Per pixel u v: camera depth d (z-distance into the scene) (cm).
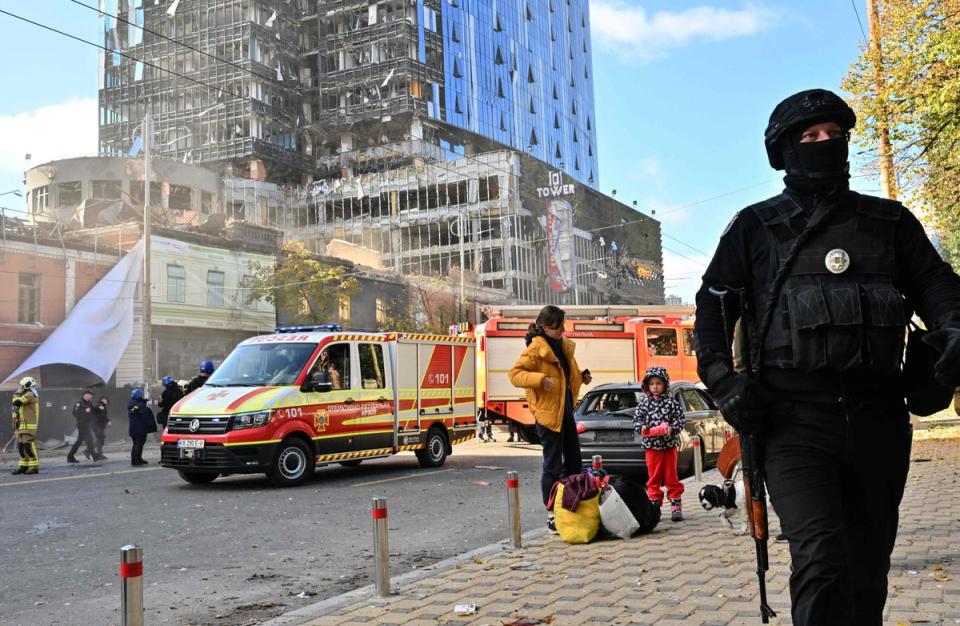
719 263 281
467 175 8012
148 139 2989
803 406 257
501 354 2202
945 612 465
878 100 1738
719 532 775
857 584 261
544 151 11112
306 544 816
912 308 266
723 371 265
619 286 9594
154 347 3934
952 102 1612
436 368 1575
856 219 262
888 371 252
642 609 504
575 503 745
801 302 255
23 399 1614
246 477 1412
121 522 941
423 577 625
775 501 264
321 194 8538
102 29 8975
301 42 9294
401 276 5759
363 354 1415
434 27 9219
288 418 1255
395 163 8731
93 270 3562
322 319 4838
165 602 600
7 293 3244
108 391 2616
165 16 8719
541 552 709
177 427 1238
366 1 8988
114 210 4550
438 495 1159
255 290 4450
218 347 4303
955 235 2478
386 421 1433
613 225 9631
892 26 1727
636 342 2311
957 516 812
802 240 261
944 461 1371
